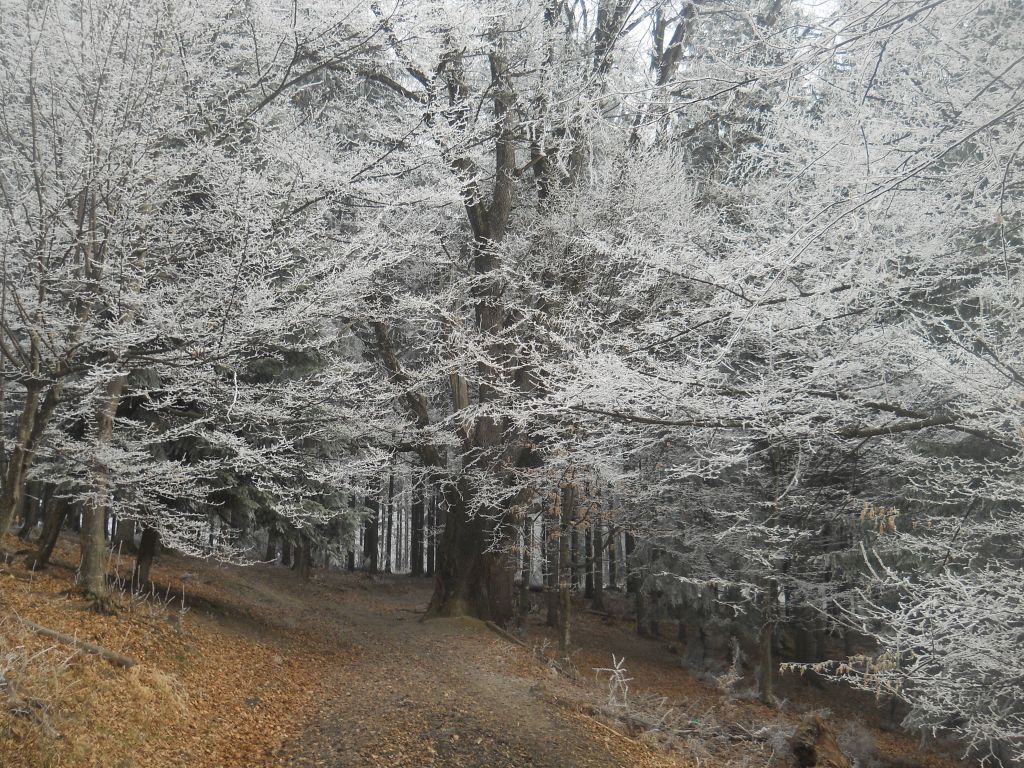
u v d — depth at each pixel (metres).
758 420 6.66
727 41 10.09
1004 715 6.33
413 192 9.68
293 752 6.66
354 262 9.02
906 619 5.55
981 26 5.89
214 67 9.22
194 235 8.67
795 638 17.78
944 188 6.19
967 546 7.37
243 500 11.55
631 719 9.39
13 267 6.84
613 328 11.76
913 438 8.22
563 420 8.82
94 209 6.98
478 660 11.66
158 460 10.76
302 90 12.59
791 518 12.21
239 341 7.66
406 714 7.78
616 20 12.41
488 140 12.34
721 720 10.80
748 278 6.48
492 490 14.07
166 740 6.19
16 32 7.06
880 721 14.41
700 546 15.73
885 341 6.43
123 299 7.04
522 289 14.60
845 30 4.30
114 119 6.82
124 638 7.86
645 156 13.71
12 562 9.66
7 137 7.22
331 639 12.88
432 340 14.90
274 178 8.98
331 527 18.36
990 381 5.52
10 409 10.55
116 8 7.12
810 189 7.05
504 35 12.61
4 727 4.90
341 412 11.53
